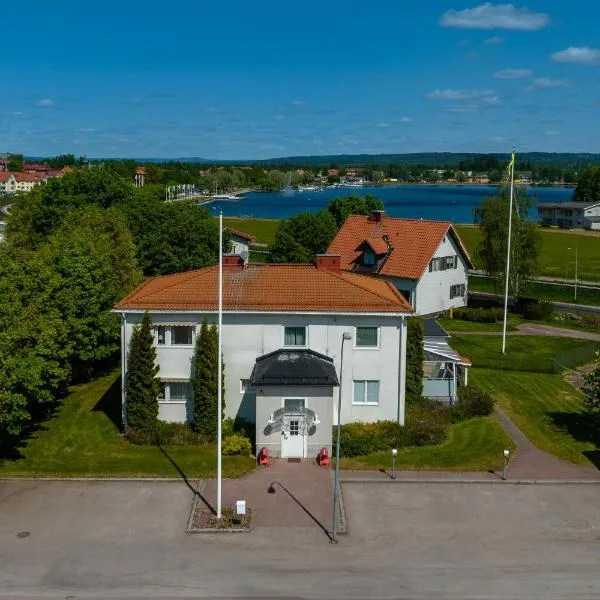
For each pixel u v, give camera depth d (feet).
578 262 371.15
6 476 114.52
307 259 293.84
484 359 186.50
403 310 130.00
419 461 121.80
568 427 141.79
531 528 99.60
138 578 85.81
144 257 266.36
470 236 474.49
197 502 106.01
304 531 97.91
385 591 83.41
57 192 291.79
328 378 120.98
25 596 81.71
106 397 158.30
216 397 128.47
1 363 113.70
